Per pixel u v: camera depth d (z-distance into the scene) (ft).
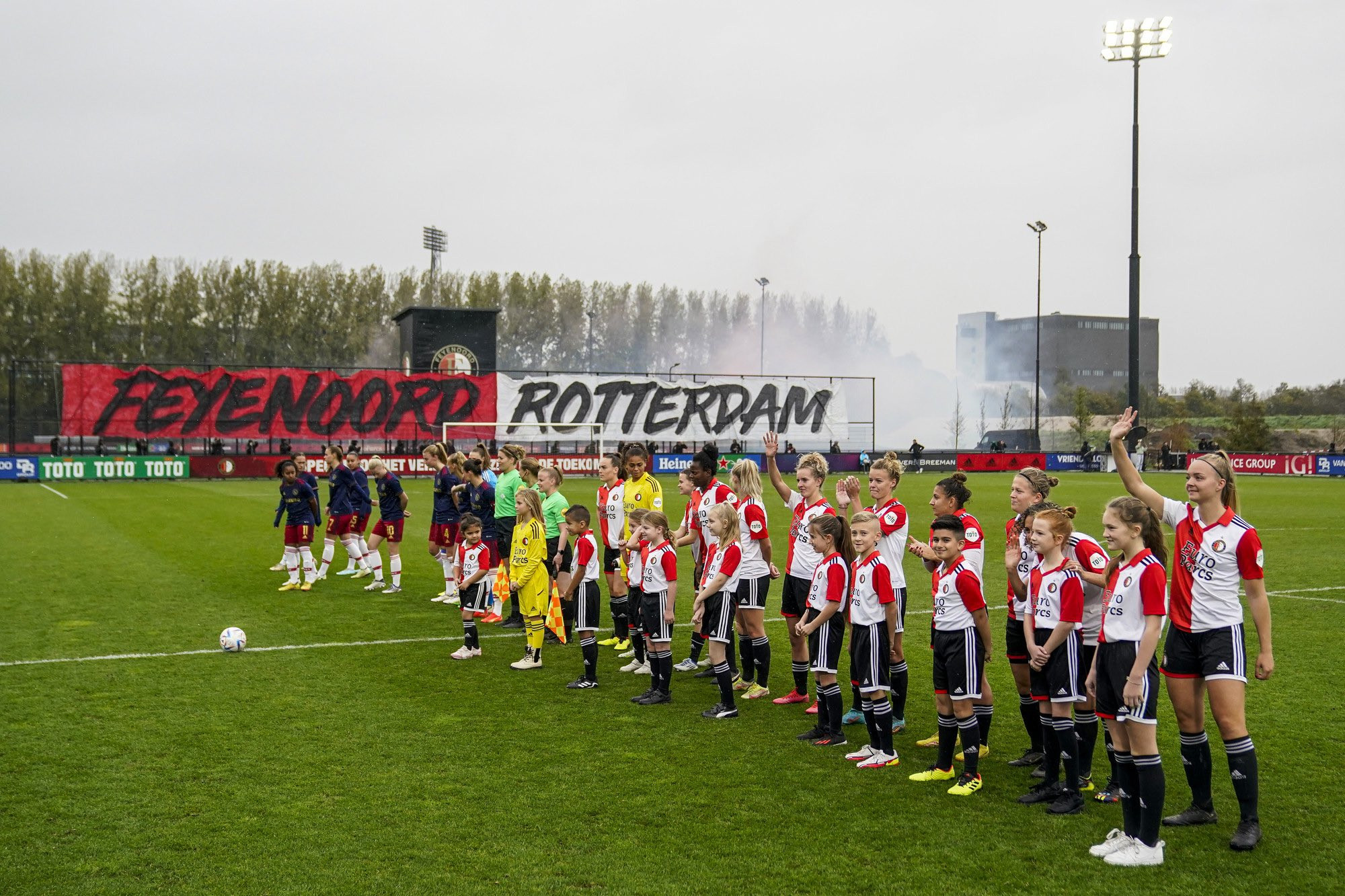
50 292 200.64
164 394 125.90
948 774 19.99
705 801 18.62
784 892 14.80
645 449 32.71
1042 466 164.66
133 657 30.14
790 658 32.04
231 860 15.72
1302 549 58.70
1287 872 15.67
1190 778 17.84
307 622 36.19
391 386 134.82
